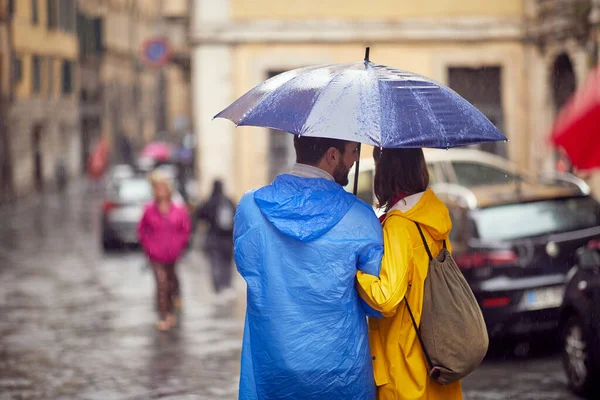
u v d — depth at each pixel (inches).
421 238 236.1
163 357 603.8
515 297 557.0
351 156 237.3
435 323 234.1
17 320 757.3
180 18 1893.5
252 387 231.6
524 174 756.6
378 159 247.8
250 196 234.7
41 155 2748.5
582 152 284.2
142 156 2336.4
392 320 237.1
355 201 231.5
